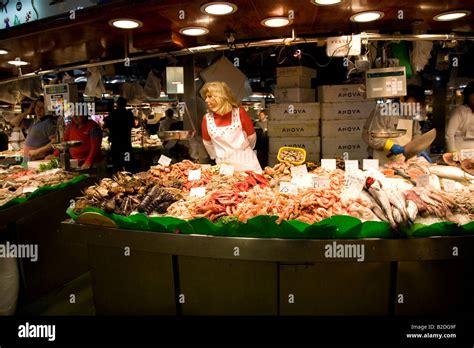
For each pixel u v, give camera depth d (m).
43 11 4.16
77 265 4.00
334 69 5.93
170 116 7.28
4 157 6.48
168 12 3.10
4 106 7.60
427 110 6.33
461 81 5.47
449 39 3.65
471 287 2.33
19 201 3.22
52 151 5.12
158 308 2.64
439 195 2.45
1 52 4.32
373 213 2.33
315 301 2.38
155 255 2.57
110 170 6.35
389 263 2.31
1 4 4.45
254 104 8.89
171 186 3.06
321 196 2.48
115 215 2.53
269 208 2.39
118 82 7.40
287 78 4.68
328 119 4.60
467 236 2.15
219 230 2.30
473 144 4.13
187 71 4.44
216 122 3.74
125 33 3.71
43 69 5.48
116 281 2.73
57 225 3.71
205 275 2.49
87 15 3.26
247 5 2.99
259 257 2.24
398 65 3.68
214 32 3.85
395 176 2.92
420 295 2.31
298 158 3.33
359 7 3.10
